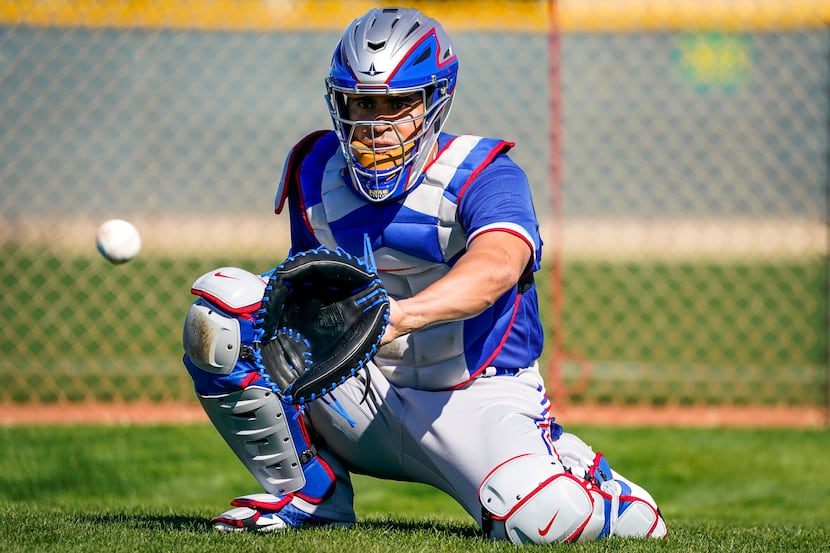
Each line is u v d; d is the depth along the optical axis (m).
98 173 49.22
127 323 36.09
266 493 11.91
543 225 52.34
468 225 11.14
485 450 11.41
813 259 51.78
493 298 9.92
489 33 33.41
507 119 49.12
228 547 10.26
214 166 51.19
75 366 30.50
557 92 26.45
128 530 11.25
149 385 28.64
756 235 53.78
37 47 42.31
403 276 11.83
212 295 10.40
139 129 49.06
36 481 20.19
